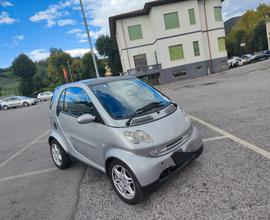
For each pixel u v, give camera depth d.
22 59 73.81
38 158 6.20
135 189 3.15
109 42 53.28
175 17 28.53
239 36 65.88
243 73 19.84
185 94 13.51
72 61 82.81
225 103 8.80
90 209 3.45
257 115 6.42
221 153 4.42
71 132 4.38
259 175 3.47
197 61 29.09
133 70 29.59
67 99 4.55
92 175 4.52
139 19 30.83
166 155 3.28
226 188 3.31
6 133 11.16
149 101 4.04
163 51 28.89
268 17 60.91
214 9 29.95
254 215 2.72
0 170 5.79
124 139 3.24
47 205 3.75
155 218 2.99
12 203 4.01
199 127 6.37
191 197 3.26
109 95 3.93
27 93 72.44
